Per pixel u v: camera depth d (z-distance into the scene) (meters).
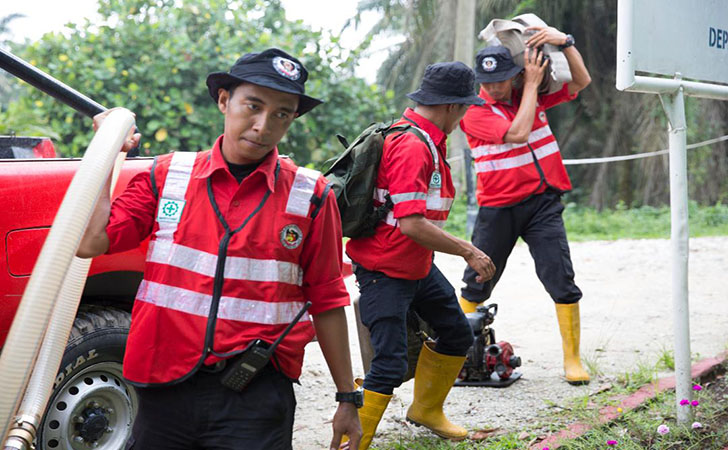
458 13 19.27
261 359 2.35
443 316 4.01
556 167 5.13
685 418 4.06
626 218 18.06
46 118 11.71
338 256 2.60
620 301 7.76
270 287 2.42
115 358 3.56
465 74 3.70
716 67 4.32
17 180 3.20
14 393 2.17
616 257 11.05
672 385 4.74
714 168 22.28
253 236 2.41
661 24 3.87
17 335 2.18
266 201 2.44
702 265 10.06
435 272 4.02
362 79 13.73
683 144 4.00
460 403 4.69
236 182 2.44
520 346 6.11
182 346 2.37
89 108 3.94
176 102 12.07
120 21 12.66
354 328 6.79
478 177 5.20
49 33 12.20
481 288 5.19
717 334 6.24
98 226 2.38
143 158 3.90
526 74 4.90
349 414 2.66
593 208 22.48
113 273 3.66
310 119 12.93
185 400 2.39
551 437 4.04
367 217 3.72
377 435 4.27
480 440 4.16
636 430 4.06
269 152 2.46
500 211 5.11
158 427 2.42
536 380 5.12
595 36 22.61
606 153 22.66
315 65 13.16
